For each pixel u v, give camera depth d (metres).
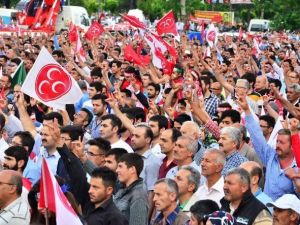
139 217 11.41
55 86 14.46
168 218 10.84
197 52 26.92
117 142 14.33
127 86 21.25
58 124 13.93
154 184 11.95
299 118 15.62
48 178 9.59
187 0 72.56
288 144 12.65
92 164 12.71
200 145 13.63
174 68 24.44
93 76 23.36
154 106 17.41
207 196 11.48
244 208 10.41
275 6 72.25
